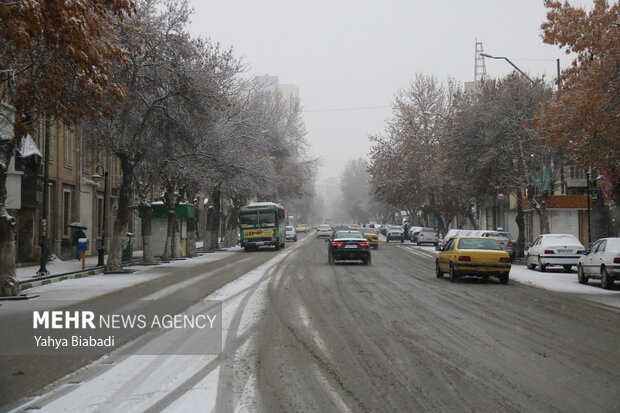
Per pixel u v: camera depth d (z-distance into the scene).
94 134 27.11
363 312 13.95
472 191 37.88
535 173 34.06
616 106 19.45
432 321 12.70
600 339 10.77
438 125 57.62
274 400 6.96
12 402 6.98
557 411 6.58
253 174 41.00
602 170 26.55
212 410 6.59
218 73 30.72
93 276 25.38
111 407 6.73
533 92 33.12
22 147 27.95
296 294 17.50
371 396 7.13
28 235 30.19
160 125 28.00
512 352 9.62
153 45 25.59
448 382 7.76
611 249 19.72
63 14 13.34
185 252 42.06
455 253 21.39
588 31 20.36
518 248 36.03
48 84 15.23
